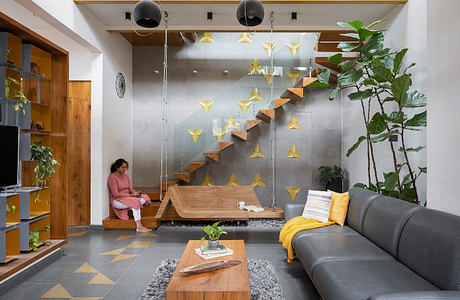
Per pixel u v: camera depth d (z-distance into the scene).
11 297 2.94
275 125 7.42
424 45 4.25
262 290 3.01
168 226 5.85
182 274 2.45
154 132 7.32
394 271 2.42
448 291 1.74
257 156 7.37
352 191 4.22
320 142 7.45
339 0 4.95
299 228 3.78
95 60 5.71
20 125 3.69
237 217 4.91
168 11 5.36
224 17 5.60
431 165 3.03
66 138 4.36
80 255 4.18
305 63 6.71
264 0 4.95
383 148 5.36
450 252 2.06
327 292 2.30
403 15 4.86
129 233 5.35
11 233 3.49
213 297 2.16
